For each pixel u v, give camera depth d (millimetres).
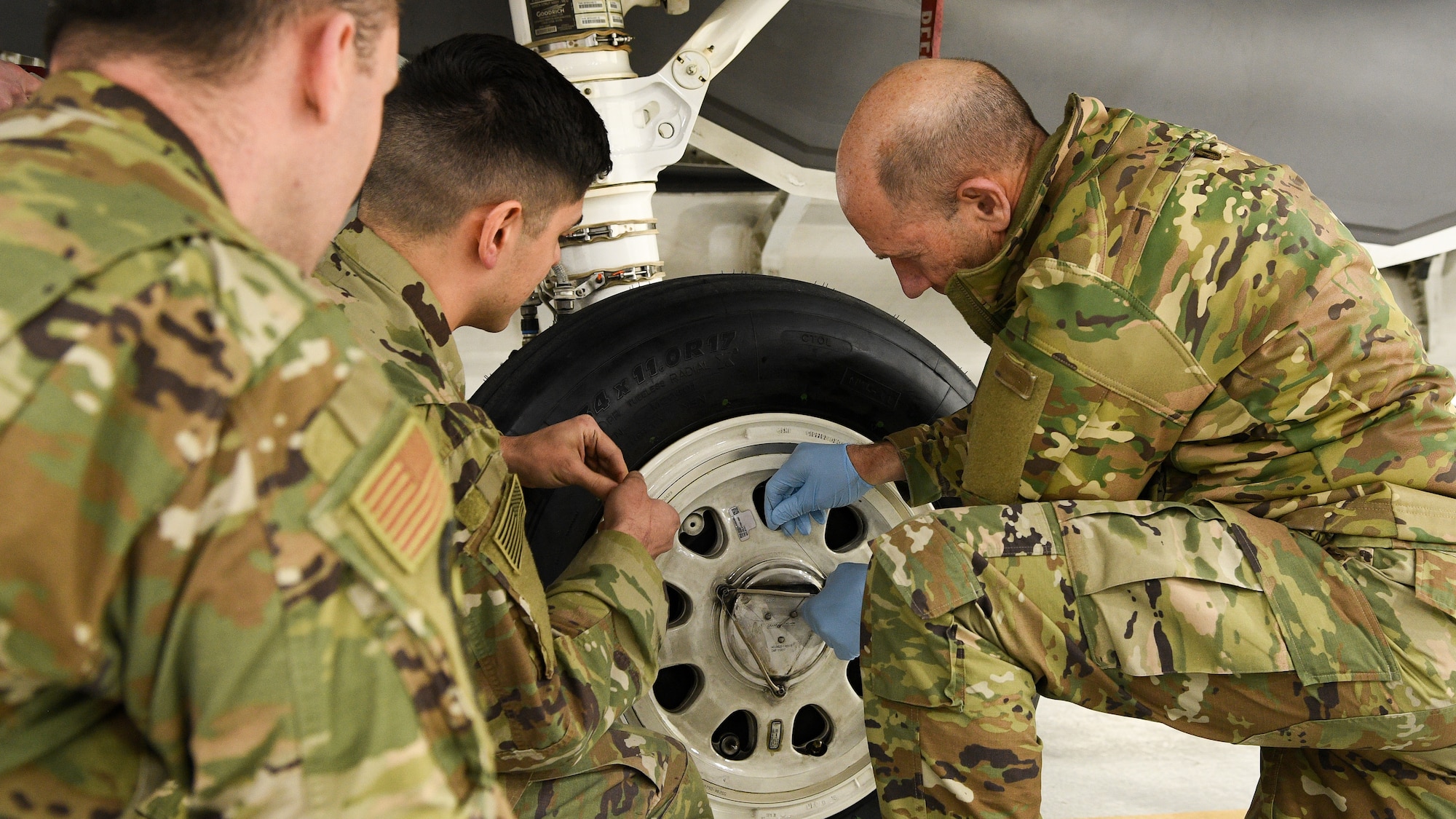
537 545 1497
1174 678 1195
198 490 482
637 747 1263
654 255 1809
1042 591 1218
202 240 511
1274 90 2533
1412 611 1151
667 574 1608
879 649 1268
